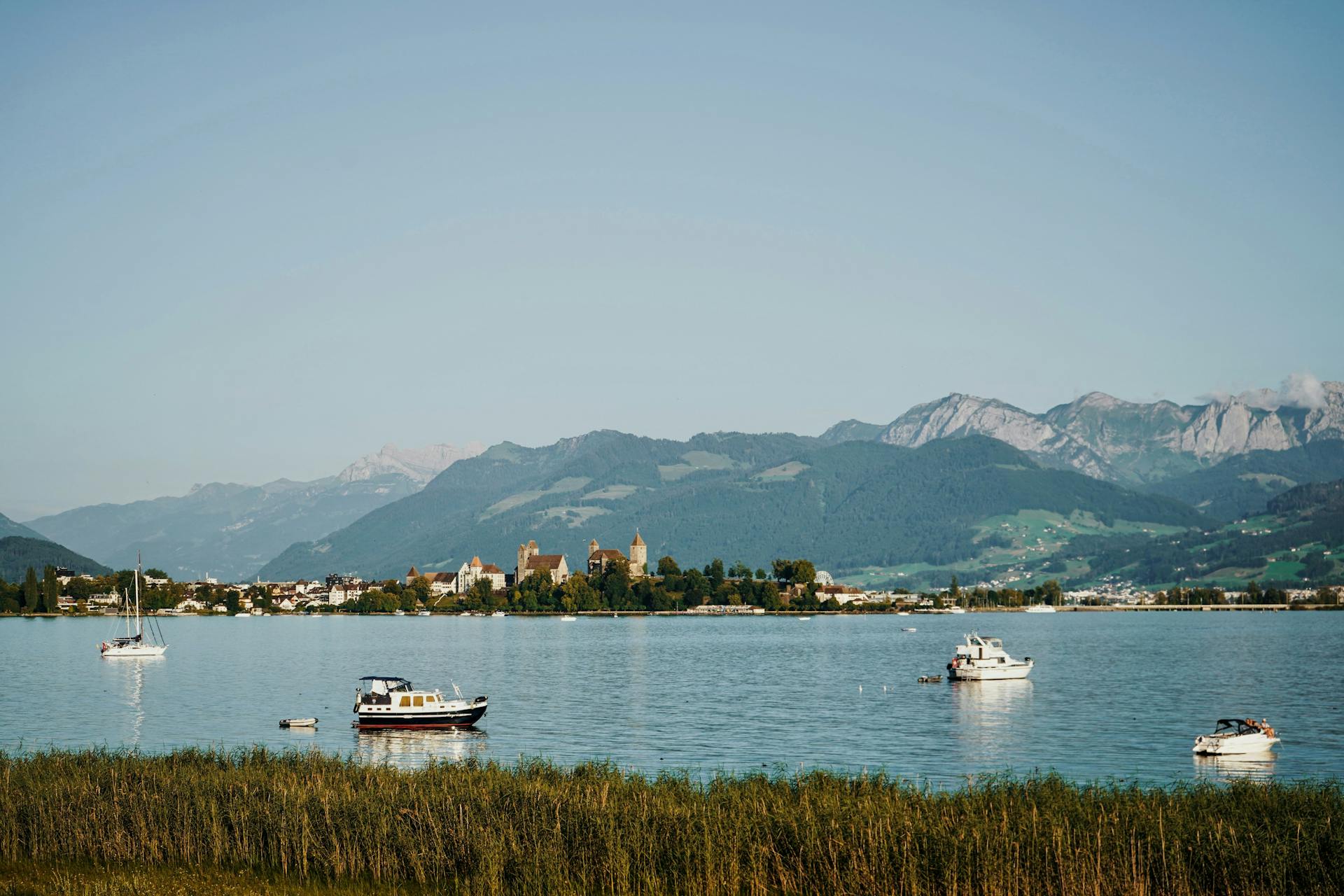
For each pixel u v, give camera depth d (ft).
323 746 369.30
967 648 619.67
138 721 431.84
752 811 220.02
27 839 231.09
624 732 401.08
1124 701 494.59
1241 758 340.80
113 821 229.25
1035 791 239.30
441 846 213.25
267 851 222.69
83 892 201.36
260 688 558.56
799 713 459.32
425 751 358.64
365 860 215.10
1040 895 189.26
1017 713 453.99
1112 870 190.90
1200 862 194.29
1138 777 308.60
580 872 201.57
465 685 579.89
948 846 196.24
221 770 268.62
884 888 191.31
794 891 195.72
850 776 286.05
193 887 206.28
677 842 206.59
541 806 222.89
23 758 305.73
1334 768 321.52
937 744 371.97
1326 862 195.62
